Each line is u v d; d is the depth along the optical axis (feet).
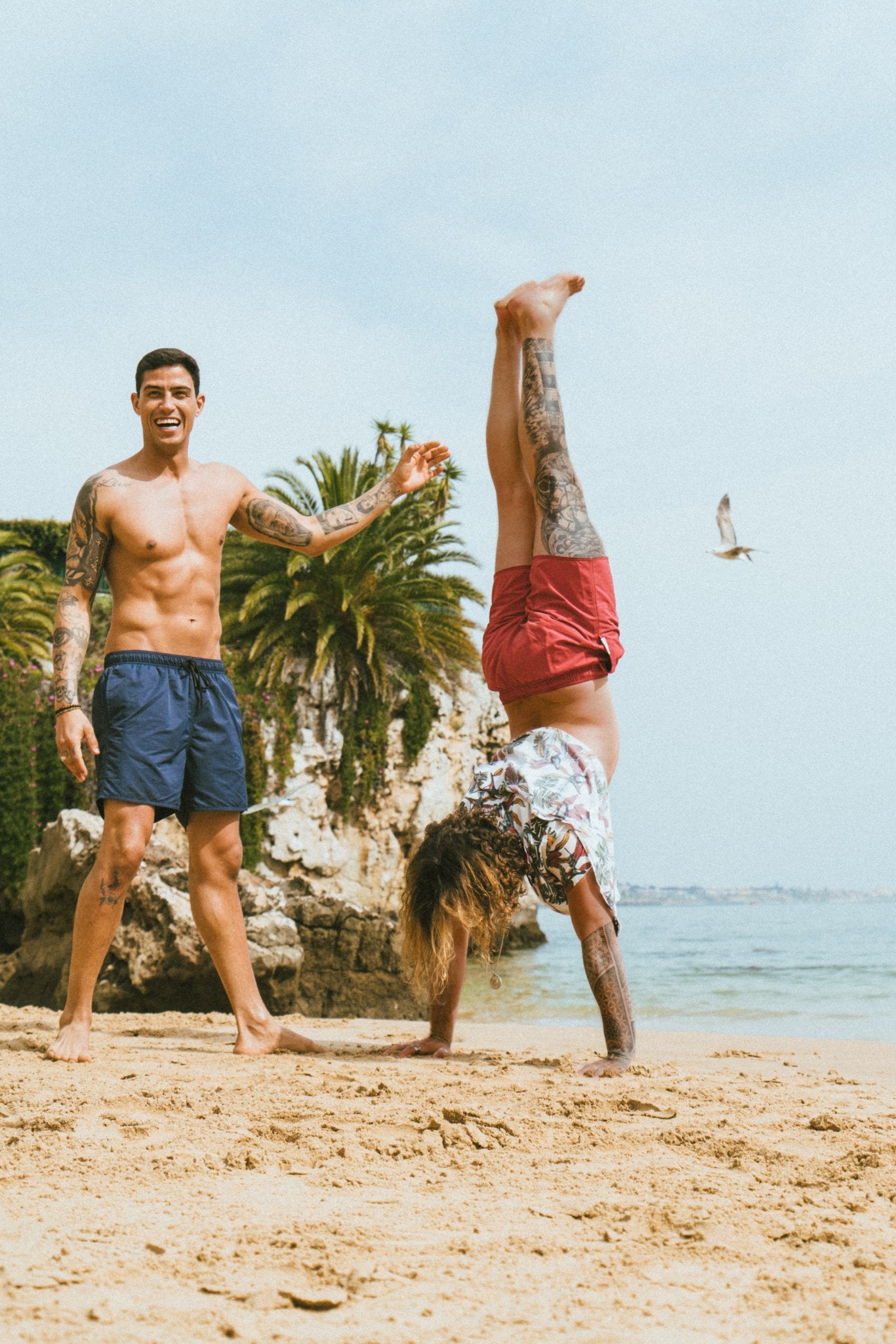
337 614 88.28
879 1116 10.71
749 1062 16.70
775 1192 7.70
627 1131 9.74
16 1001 38.37
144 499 15.78
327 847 85.35
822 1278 5.93
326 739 88.07
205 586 16.12
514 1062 14.94
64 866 36.88
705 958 106.73
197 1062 14.44
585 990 59.36
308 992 55.52
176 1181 7.94
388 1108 10.54
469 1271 6.04
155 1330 5.12
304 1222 6.84
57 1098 10.93
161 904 33.06
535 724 15.05
